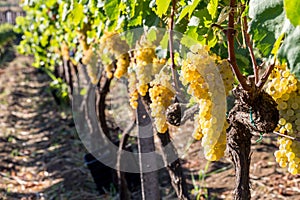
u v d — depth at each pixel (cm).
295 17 97
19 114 1137
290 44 103
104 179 647
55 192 681
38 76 1562
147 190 409
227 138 221
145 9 230
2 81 1528
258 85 180
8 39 2298
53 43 783
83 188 680
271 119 182
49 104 1193
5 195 681
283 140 177
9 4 4162
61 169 761
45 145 888
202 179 578
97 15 348
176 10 221
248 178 229
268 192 564
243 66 229
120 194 536
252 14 116
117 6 226
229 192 581
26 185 720
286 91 171
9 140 930
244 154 222
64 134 929
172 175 358
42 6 733
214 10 182
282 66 171
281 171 609
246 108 197
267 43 117
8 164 805
